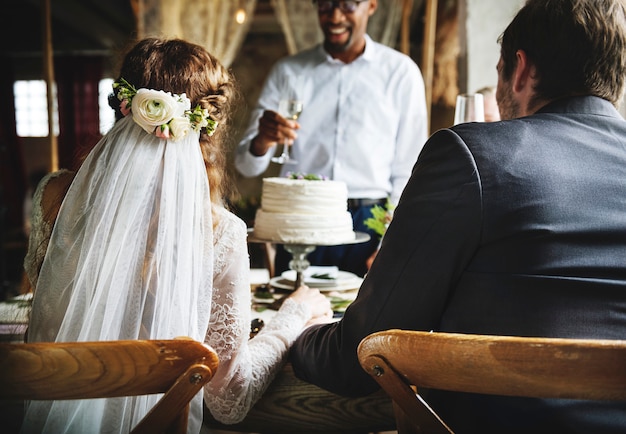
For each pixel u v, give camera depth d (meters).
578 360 0.79
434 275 1.00
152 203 1.08
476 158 1.00
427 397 1.11
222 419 1.20
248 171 2.84
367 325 1.07
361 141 2.94
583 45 1.09
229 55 6.22
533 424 0.94
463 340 0.83
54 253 1.11
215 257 1.16
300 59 3.10
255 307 1.82
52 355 0.82
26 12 10.81
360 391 1.14
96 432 1.05
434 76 6.48
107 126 1.27
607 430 0.90
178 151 1.10
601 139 1.05
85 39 11.07
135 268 1.06
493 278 0.98
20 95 11.90
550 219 0.97
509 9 4.85
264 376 1.21
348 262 2.78
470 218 0.98
